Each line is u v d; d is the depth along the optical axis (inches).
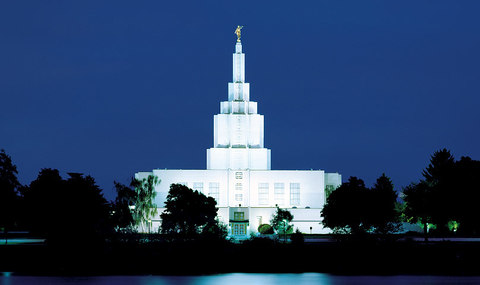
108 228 7037.4
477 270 6771.7
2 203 7539.4
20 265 6811.0
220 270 6791.3
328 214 7849.4
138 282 6289.4
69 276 6510.8
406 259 6963.6
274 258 6875.0
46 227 7057.1
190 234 7042.3
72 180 7362.2
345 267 6860.2
